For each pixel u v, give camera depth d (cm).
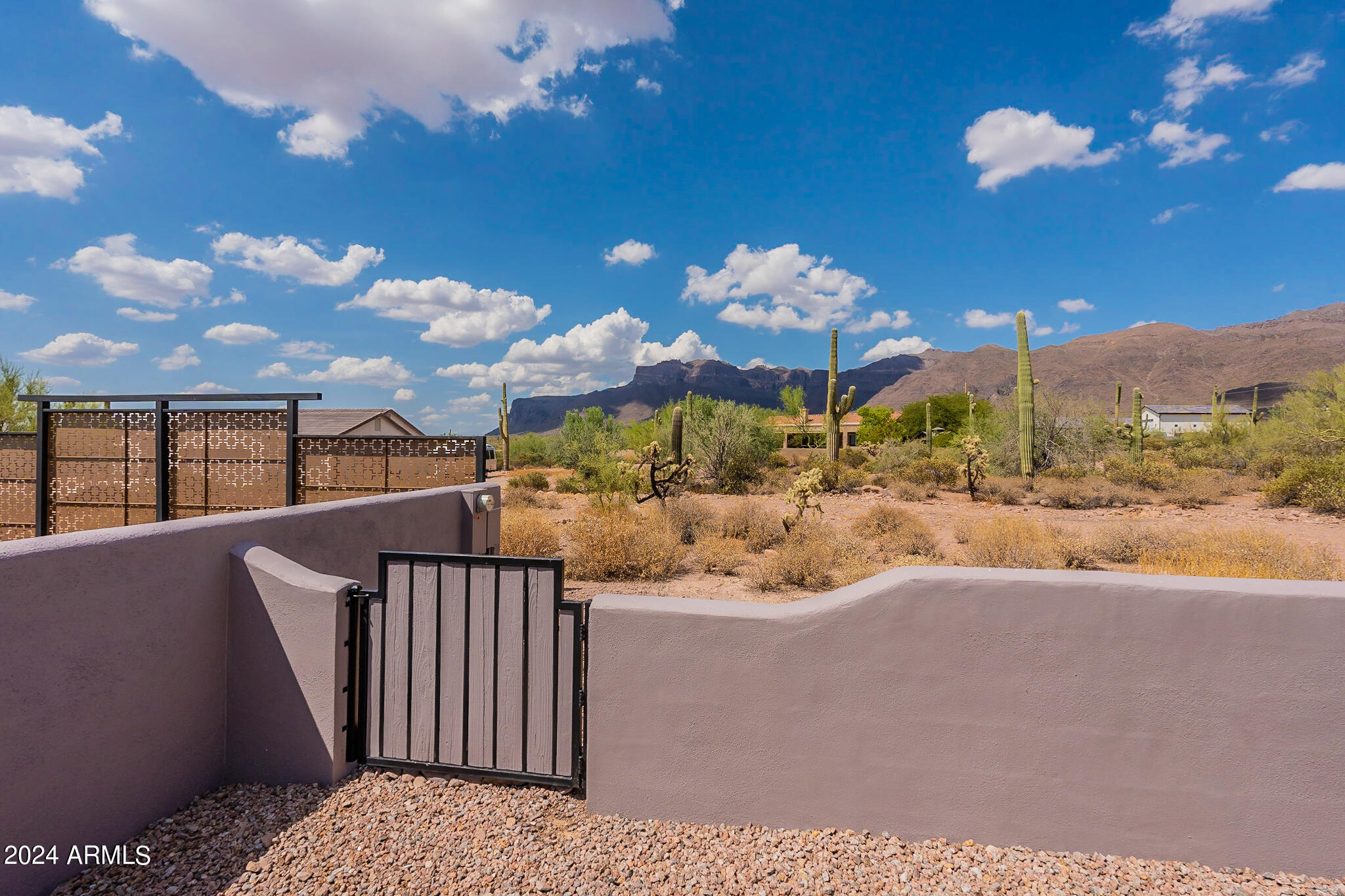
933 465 2194
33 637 227
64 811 238
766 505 1544
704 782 266
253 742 311
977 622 246
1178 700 236
